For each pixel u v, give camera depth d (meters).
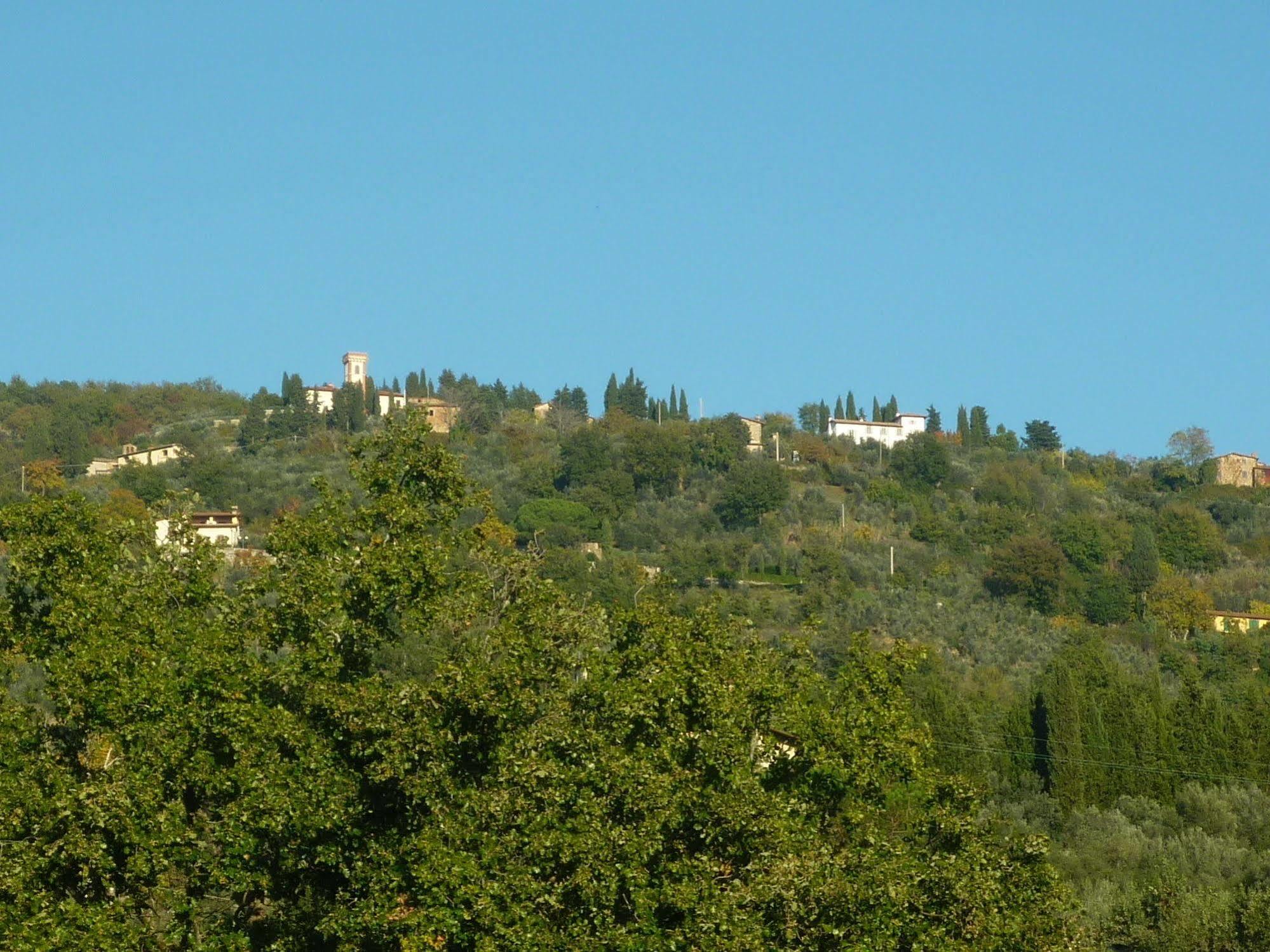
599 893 56.34
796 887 57.47
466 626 71.94
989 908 61.88
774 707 68.56
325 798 60.97
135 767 63.34
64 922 58.06
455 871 56.25
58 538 70.12
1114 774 139.00
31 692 83.81
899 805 69.44
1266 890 100.25
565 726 62.78
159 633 67.38
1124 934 98.81
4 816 59.66
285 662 67.75
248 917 65.94
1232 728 143.62
